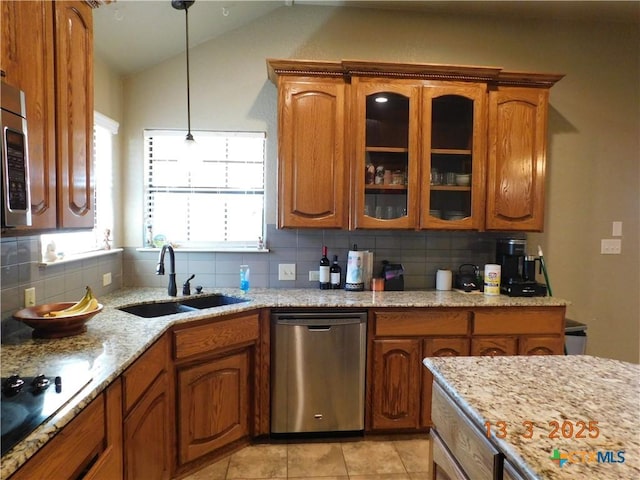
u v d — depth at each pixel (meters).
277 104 2.62
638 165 3.06
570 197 3.04
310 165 2.53
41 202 1.33
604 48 3.01
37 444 0.87
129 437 1.41
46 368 1.27
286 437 2.40
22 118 1.14
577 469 0.74
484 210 2.65
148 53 2.64
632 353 3.13
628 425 0.91
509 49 2.97
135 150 2.79
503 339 2.45
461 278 2.85
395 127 2.62
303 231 2.90
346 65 2.47
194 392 2.04
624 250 3.09
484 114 2.60
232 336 2.17
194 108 2.82
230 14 2.62
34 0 1.29
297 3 2.83
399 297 2.55
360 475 2.09
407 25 2.91
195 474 2.07
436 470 1.26
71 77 1.51
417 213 2.61
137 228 2.81
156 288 2.78
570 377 1.20
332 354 2.36
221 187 2.88
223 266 2.86
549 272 3.05
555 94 3.00
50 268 1.93
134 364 1.45
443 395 1.21
